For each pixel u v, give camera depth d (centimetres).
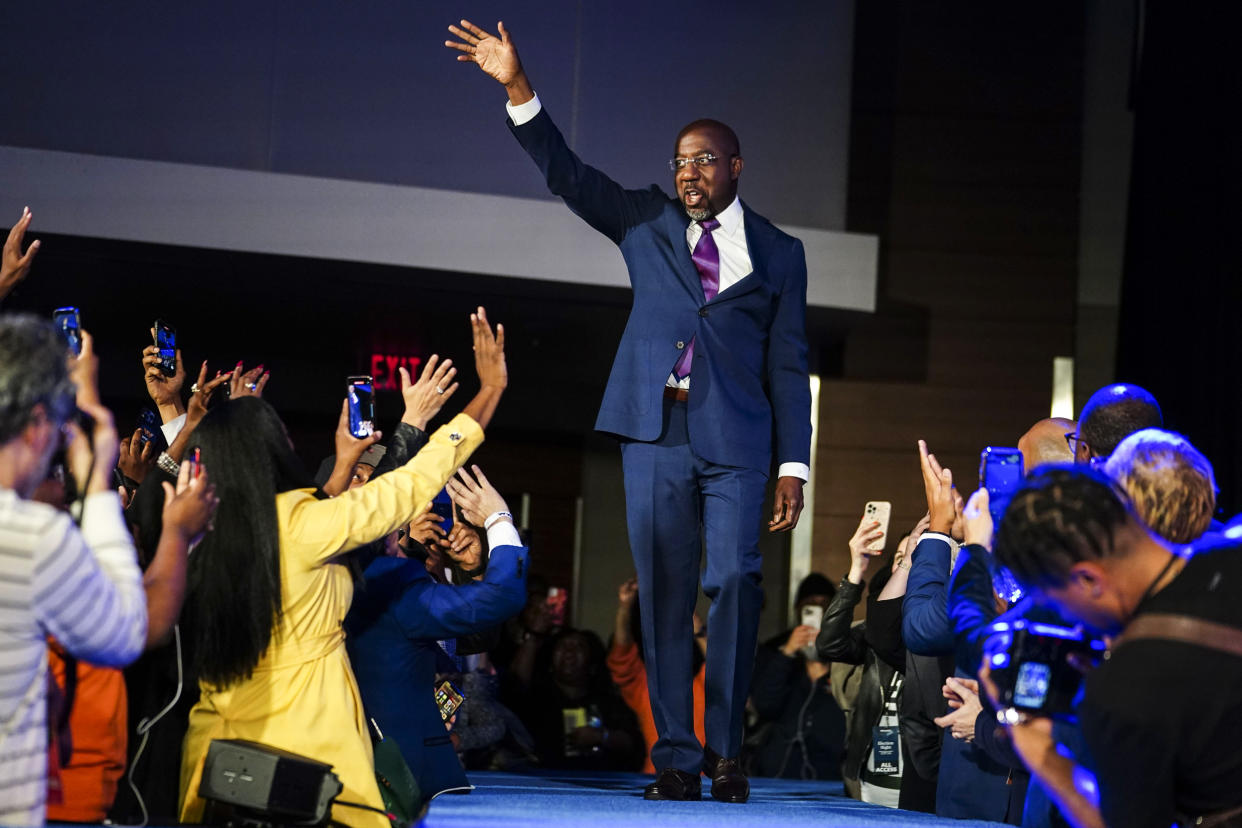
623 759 1151
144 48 1270
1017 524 340
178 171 1219
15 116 1243
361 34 1308
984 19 1511
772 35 1377
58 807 447
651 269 650
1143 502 380
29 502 337
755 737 1146
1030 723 370
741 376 636
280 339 1524
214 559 451
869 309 1306
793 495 633
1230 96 1239
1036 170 1502
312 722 452
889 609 663
